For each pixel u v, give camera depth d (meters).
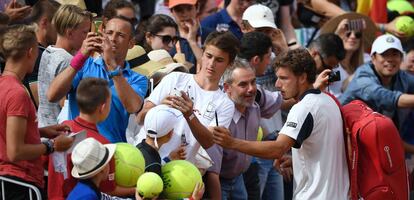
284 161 14.02
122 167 11.00
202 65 12.57
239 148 11.32
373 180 11.82
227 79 12.88
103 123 12.26
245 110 13.04
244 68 12.84
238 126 12.94
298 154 11.77
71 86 12.19
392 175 11.88
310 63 11.71
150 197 10.88
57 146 10.96
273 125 14.16
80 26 12.70
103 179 10.66
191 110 11.36
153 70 13.72
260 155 11.38
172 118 11.48
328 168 11.66
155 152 11.43
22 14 14.39
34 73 13.43
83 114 11.25
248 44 13.91
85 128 11.23
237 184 13.25
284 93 11.80
